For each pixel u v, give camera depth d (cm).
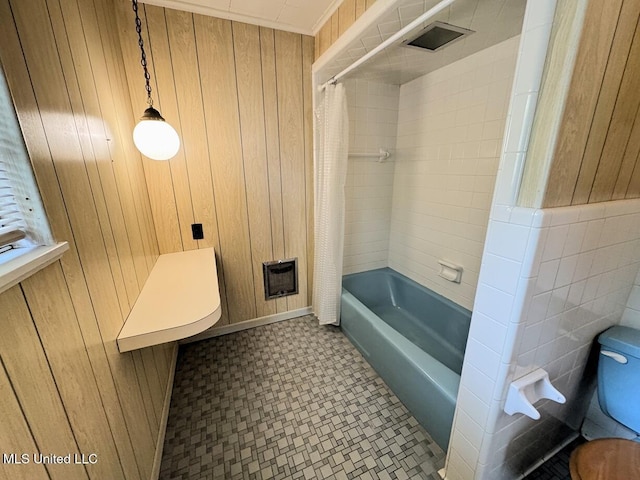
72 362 69
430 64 188
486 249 92
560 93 70
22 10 65
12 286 51
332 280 221
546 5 69
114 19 148
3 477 45
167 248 195
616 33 74
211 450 134
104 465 79
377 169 253
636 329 119
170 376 173
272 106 203
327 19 177
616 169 94
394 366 164
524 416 107
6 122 58
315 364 194
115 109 132
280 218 228
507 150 82
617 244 104
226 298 226
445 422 128
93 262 88
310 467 126
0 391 47
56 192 71
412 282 249
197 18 170
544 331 95
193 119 183
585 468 82
